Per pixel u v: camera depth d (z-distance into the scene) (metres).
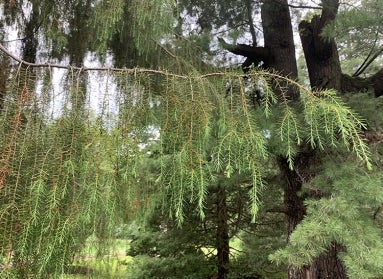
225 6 4.29
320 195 3.67
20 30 3.02
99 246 2.17
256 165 1.68
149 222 5.71
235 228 7.02
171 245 6.41
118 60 3.44
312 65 4.71
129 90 1.77
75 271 2.02
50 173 1.56
